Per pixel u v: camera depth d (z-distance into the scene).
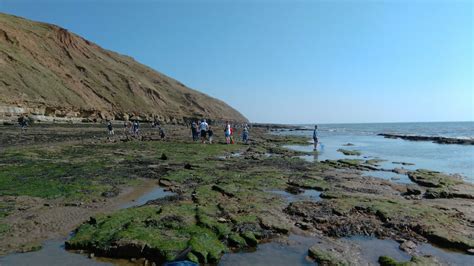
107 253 9.41
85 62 141.88
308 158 32.84
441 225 11.86
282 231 11.27
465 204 14.95
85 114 94.62
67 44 141.12
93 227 10.84
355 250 10.00
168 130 75.25
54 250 9.67
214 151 33.91
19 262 8.89
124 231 10.23
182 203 13.80
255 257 9.46
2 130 49.09
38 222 11.71
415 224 11.88
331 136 83.94
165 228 10.68
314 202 14.66
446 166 29.25
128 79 150.25
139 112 128.38
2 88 72.06
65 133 50.44
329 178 20.83
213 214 12.30
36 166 21.72
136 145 37.06
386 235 11.23
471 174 25.00
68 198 14.69
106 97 123.75
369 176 22.33
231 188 16.62
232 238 10.27
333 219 12.51
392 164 29.30
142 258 9.26
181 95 194.00
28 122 61.59
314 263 9.16
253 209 13.16
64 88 98.19
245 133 47.34
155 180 19.33
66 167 21.94
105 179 18.70
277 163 26.98
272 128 147.62
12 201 13.98
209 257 9.15
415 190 17.30
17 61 88.75
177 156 29.27
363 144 55.16
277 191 17.28
